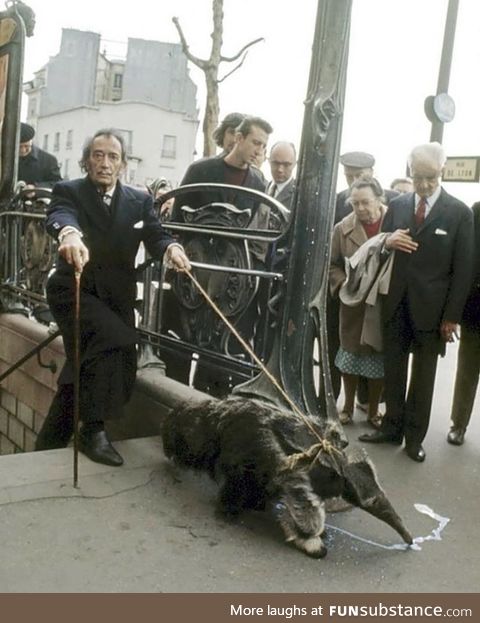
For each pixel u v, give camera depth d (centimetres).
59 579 298
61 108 4934
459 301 460
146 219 431
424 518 382
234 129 552
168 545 331
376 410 538
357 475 338
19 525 339
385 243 478
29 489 372
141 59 4875
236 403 371
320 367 429
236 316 463
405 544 350
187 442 380
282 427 347
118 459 409
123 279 430
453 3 996
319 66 407
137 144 4819
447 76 1012
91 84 4912
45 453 419
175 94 4906
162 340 516
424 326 461
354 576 317
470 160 955
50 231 398
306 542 331
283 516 339
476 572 328
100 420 411
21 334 673
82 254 374
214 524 354
